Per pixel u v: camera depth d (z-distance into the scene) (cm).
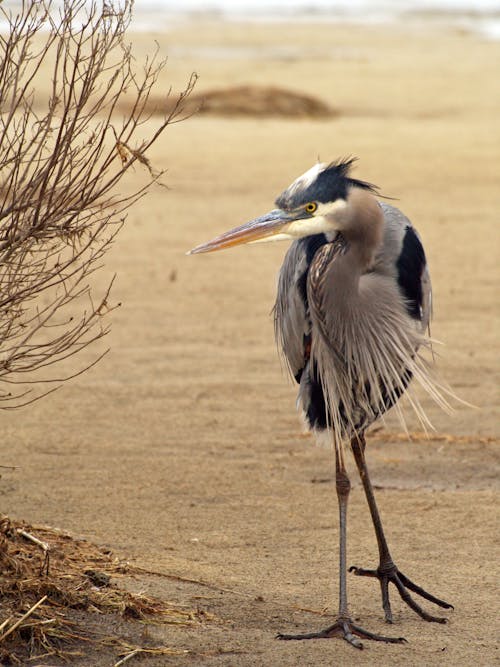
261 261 2341
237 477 1216
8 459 1252
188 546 1015
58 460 1253
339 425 906
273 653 772
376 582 956
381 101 5062
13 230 771
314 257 916
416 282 959
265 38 7881
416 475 1238
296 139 4009
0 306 775
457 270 2223
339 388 912
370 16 10294
